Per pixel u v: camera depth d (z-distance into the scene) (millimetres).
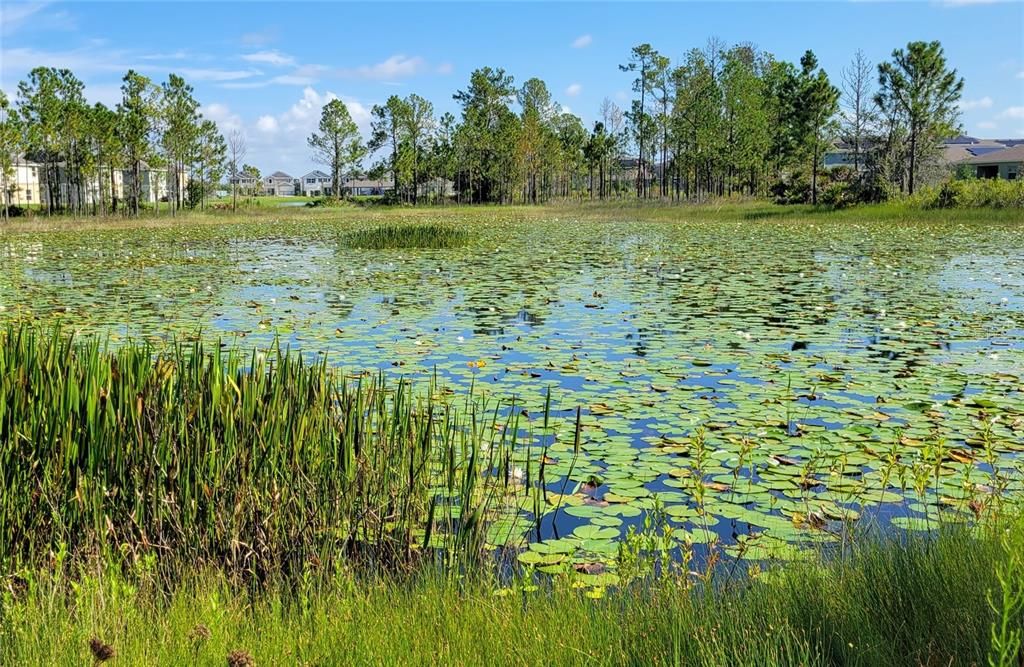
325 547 3461
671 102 48875
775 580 2928
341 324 9406
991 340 8211
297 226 33875
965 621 2436
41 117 38938
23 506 3404
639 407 5934
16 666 2377
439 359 7551
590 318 9781
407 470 4027
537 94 67750
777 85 50250
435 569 3365
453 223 34938
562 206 54250
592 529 3916
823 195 38469
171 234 28453
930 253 17953
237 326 9281
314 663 2439
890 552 3053
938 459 3799
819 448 4988
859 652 2352
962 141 93812
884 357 7516
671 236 24922
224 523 3541
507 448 4461
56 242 24312
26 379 3547
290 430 3762
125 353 3975
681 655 2416
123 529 3506
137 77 41906
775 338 8445
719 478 4539
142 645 2494
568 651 2438
